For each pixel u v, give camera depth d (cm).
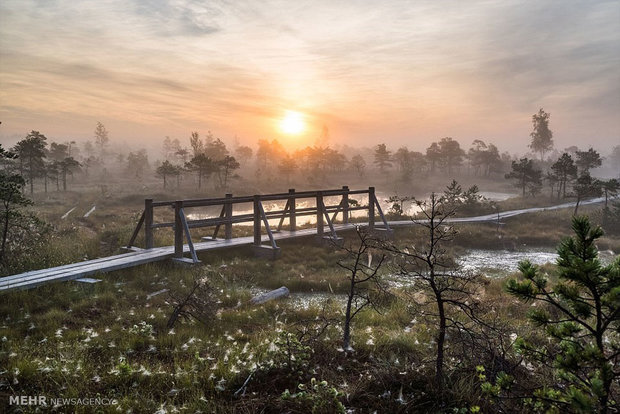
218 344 616
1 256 1130
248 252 1512
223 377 494
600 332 280
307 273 1322
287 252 1561
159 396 453
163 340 647
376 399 438
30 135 5234
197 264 1228
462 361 485
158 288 1034
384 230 2009
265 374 504
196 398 434
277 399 442
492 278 1335
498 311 799
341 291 1161
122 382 479
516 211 3347
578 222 283
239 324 802
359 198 6544
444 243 1978
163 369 530
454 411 397
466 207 3200
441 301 471
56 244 1373
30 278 926
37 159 5269
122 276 1076
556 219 2873
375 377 480
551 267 1454
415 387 462
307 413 413
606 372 260
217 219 1394
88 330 671
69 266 1070
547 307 798
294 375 500
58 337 630
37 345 609
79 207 3703
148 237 1341
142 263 1175
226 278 1174
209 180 8838
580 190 3000
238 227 2273
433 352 556
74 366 501
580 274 272
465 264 1667
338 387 463
